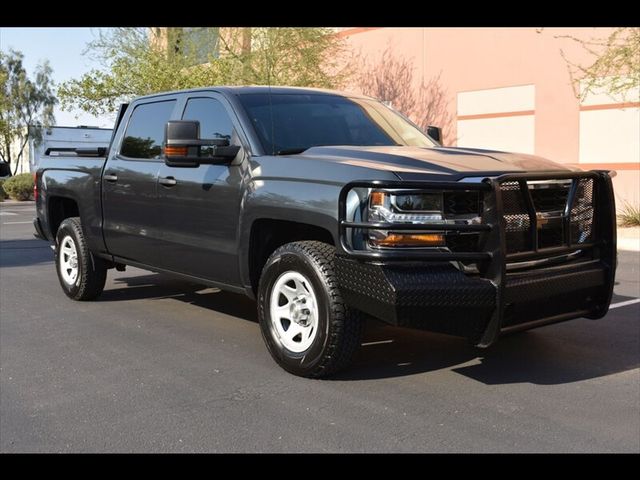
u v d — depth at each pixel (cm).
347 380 470
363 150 488
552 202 458
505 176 420
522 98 1689
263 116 542
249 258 511
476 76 1788
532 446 367
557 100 1612
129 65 2123
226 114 554
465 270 421
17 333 613
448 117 1870
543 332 592
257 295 512
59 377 489
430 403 427
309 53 2016
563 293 448
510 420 400
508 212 432
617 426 392
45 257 1159
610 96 1513
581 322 628
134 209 634
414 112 1962
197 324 635
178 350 551
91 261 723
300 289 468
